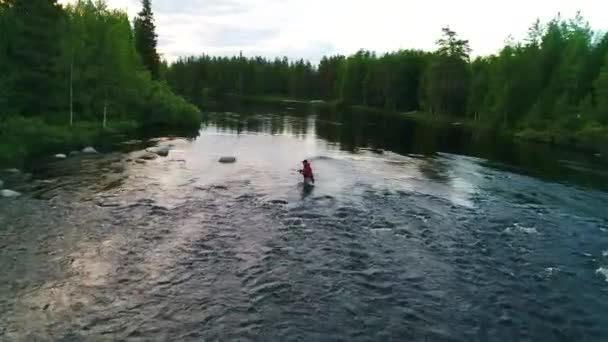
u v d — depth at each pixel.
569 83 74.69
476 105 97.06
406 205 26.72
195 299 14.84
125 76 55.59
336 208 25.41
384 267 17.89
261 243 19.81
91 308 14.03
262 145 49.34
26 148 36.72
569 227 24.03
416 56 132.50
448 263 18.61
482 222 24.20
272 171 34.88
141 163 35.50
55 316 13.52
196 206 24.70
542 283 17.17
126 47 59.34
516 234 22.56
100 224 21.16
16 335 12.48
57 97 46.16
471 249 20.28
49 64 44.38
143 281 15.90
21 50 41.31
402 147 53.25
